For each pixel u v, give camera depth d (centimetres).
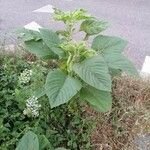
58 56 62
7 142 58
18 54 79
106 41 63
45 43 61
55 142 61
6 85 71
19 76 71
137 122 65
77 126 63
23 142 49
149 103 71
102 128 64
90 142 62
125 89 71
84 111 65
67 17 62
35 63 75
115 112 66
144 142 64
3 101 67
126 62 59
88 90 58
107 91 58
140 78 75
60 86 55
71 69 58
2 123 61
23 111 64
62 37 64
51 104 53
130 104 69
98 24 63
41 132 60
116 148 62
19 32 65
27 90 65
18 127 62
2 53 79
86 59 57
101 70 56
